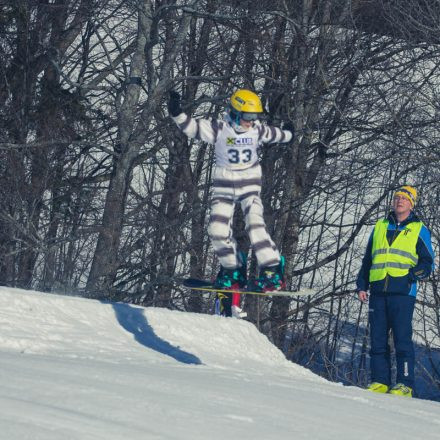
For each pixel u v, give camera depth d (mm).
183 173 64188
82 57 68438
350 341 69500
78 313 26078
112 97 70875
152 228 61719
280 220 60750
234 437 13141
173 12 62688
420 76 64938
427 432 17422
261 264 22500
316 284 70125
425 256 29828
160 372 20047
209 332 28516
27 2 62438
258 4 59156
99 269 55719
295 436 14023
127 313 27297
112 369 18938
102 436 11555
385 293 30109
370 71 62438
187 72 69812
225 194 22391
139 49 58906
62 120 61469
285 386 21125
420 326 68250
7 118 61312
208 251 61719
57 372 16922
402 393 29406
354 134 61062
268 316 60906
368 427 16359
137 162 62688
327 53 60250
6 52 64688
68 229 61750
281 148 61719
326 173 63438
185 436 12617
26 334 22859
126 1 59406
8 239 55875
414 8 58812
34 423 11641
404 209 30000
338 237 65812
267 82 65438
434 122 60000
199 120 21891
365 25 63594
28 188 56531
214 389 17578
